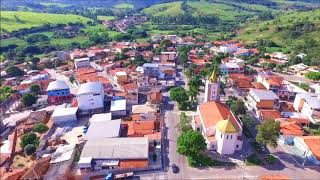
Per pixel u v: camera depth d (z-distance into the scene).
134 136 124.19
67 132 135.00
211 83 135.25
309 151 107.88
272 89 170.12
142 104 161.75
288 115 142.38
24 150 118.00
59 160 108.00
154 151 114.25
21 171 104.62
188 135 108.69
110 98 167.12
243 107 138.12
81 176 99.69
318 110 136.00
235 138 107.94
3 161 114.19
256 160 107.25
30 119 147.38
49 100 173.38
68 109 149.38
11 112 165.50
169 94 177.62
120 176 99.00
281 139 120.44
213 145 113.44
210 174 100.81
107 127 127.38
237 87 181.25
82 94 148.75
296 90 172.25
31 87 188.62
